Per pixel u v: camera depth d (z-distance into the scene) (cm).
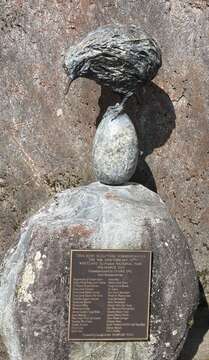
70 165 313
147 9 301
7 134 308
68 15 299
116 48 268
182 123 313
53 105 307
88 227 270
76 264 270
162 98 310
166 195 319
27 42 300
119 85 278
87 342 277
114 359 281
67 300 272
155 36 304
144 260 275
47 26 300
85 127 310
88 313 275
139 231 273
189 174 318
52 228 268
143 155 313
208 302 325
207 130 314
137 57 271
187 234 323
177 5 302
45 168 312
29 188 314
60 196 290
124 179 284
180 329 283
